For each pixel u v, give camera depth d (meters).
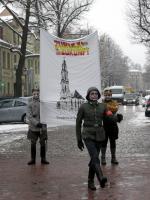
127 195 9.45
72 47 12.85
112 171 12.26
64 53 12.88
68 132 24.92
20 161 14.38
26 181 11.09
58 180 11.16
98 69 12.92
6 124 31.11
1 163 13.98
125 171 12.23
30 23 40.78
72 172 12.25
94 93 10.11
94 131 9.95
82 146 10.04
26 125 29.80
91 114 9.98
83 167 13.04
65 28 49.06
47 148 17.42
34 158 13.77
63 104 13.00
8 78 66.44
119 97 80.12
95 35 12.93
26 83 65.75
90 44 12.92
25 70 62.69
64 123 13.03
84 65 12.91
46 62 12.91
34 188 10.27
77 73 12.91
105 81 109.88
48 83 12.95
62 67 12.91
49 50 12.91
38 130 13.73
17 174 12.05
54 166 13.29
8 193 9.80
